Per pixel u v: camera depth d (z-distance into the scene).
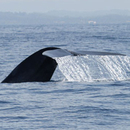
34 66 56.81
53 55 50.09
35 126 37.31
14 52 123.94
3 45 162.25
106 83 58.75
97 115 40.81
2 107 44.62
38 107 44.38
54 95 50.69
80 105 45.12
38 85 55.88
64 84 57.62
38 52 56.50
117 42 177.38
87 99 48.38
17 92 52.25
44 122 38.50
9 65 85.19
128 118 39.53
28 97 49.50
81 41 192.38
